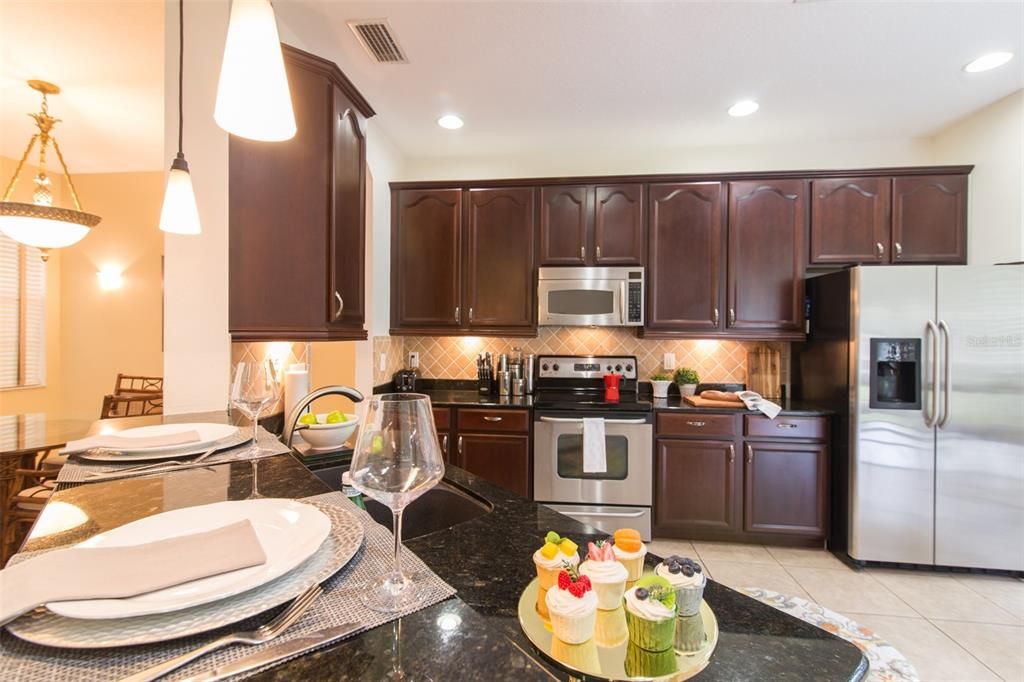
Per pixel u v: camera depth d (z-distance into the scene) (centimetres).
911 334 228
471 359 331
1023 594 212
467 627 49
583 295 289
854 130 281
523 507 95
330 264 172
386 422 58
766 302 278
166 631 42
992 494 223
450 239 302
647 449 263
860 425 233
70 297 399
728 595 67
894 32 188
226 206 159
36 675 39
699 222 284
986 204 254
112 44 211
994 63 210
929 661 168
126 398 286
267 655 43
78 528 69
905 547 230
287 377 181
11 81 244
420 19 181
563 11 177
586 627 53
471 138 296
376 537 71
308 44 196
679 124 274
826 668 52
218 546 55
